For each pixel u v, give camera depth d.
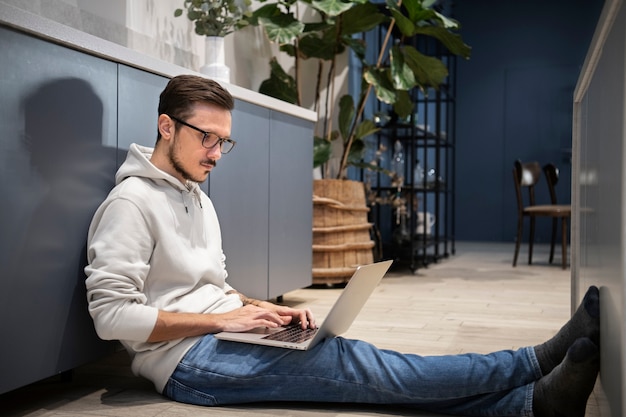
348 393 1.62
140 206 1.67
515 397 1.53
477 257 6.49
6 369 1.52
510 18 8.81
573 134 2.29
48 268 1.63
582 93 1.95
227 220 2.56
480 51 8.93
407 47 4.34
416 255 5.57
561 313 3.28
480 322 3.02
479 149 8.95
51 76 1.63
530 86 8.75
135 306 1.60
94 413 1.66
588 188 1.69
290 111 3.11
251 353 1.67
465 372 1.55
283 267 3.10
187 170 1.75
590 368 1.41
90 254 1.66
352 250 4.18
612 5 1.09
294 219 3.22
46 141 1.62
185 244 1.76
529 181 6.07
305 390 1.64
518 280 4.62
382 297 3.78
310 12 4.80
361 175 5.21
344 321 1.74
